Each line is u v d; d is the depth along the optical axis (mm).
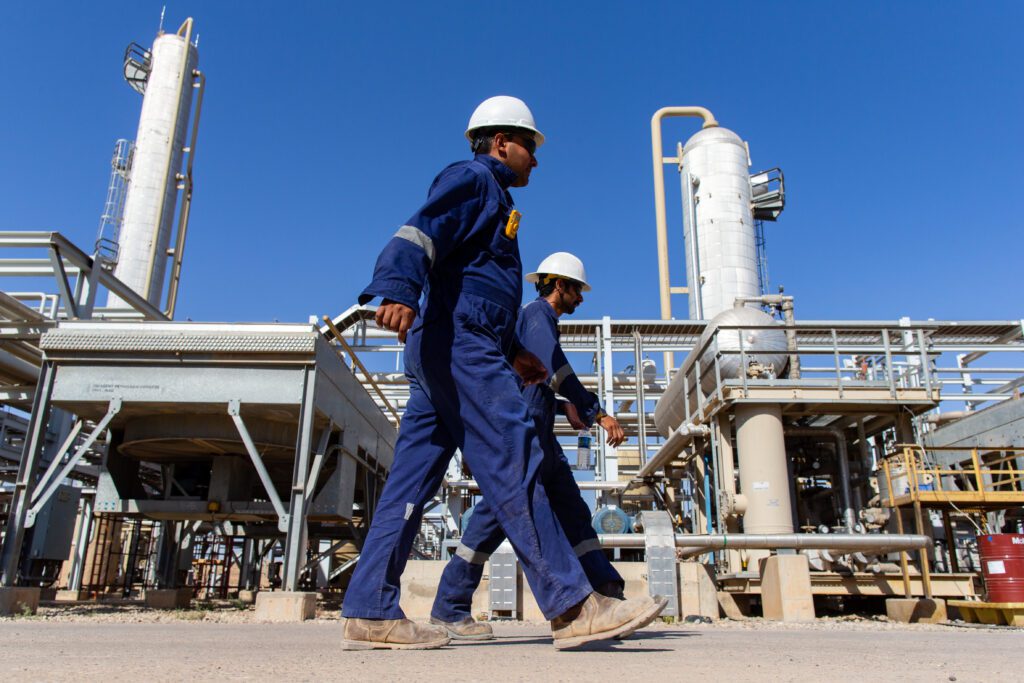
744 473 12508
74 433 10953
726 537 9453
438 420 2928
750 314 14773
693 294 31688
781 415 12906
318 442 12023
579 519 3717
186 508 11477
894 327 13133
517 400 2514
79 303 14203
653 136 35688
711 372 14672
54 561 16312
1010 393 20859
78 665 1877
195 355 10305
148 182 35000
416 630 2682
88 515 18547
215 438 10812
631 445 25125
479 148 2949
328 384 11117
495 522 3688
